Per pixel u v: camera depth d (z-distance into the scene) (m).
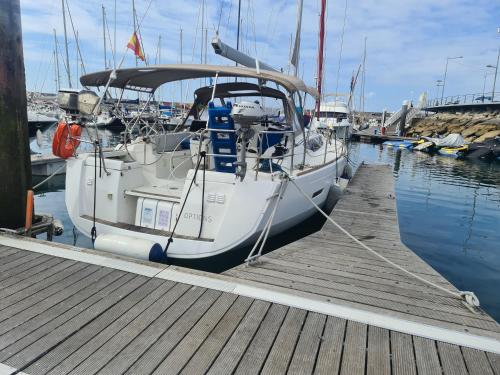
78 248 3.57
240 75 4.46
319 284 3.16
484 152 18.56
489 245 6.08
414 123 35.06
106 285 2.89
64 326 2.35
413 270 3.63
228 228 3.77
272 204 3.87
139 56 6.05
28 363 2.00
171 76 5.08
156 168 4.89
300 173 4.79
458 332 2.47
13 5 3.87
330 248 4.22
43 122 18.11
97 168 4.27
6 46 3.85
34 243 3.66
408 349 2.27
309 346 2.25
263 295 2.81
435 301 2.96
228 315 2.54
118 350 2.14
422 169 15.22
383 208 6.38
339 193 7.01
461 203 9.10
